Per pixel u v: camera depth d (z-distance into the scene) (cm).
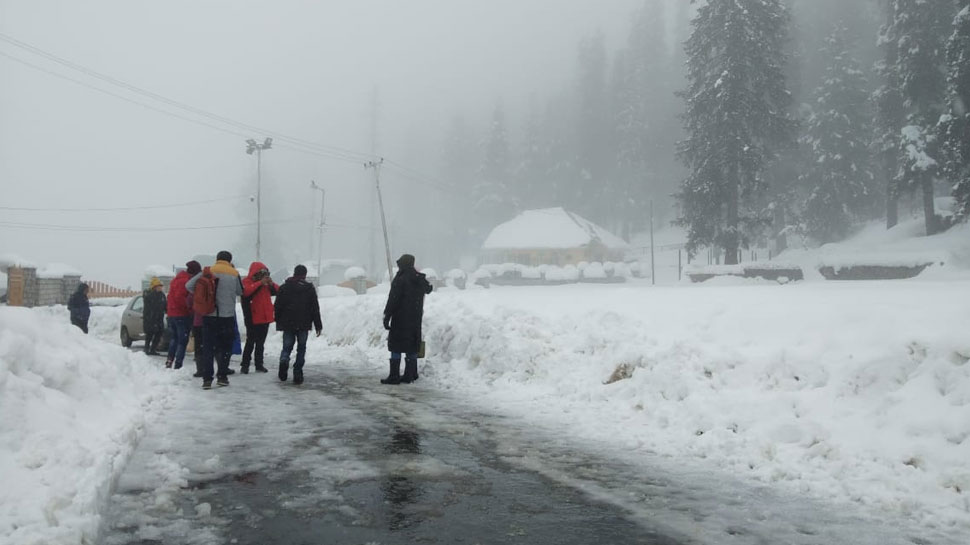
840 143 4459
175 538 310
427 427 589
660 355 695
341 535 319
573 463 478
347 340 1374
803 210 4728
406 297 871
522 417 646
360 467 449
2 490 309
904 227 4041
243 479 414
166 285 2972
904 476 418
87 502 312
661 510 372
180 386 812
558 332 900
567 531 333
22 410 399
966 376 475
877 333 589
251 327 977
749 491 415
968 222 3381
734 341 711
